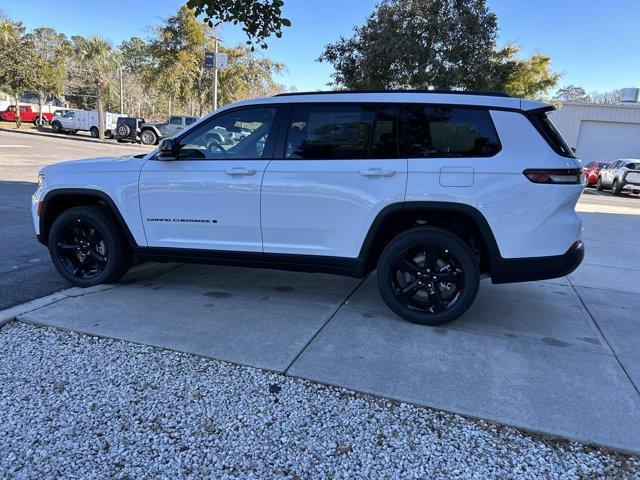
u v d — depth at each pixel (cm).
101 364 353
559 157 395
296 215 436
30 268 577
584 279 624
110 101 5994
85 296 480
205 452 267
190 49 3594
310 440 279
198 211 461
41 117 4066
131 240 489
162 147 458
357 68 1523
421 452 272
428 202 406
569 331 441
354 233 427
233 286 532
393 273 432
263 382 334
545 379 348
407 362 365
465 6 1422
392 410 308
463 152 406
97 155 2028
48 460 257
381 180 413
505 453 273
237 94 3891
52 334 396
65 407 302
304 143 437
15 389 320
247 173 441
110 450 266
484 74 1426
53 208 518
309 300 495
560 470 262
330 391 327
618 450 276
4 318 415
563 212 400
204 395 318
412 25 1420
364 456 268
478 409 309
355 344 393
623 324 466
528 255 401
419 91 425
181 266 603
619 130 2931
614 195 2198
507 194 394
